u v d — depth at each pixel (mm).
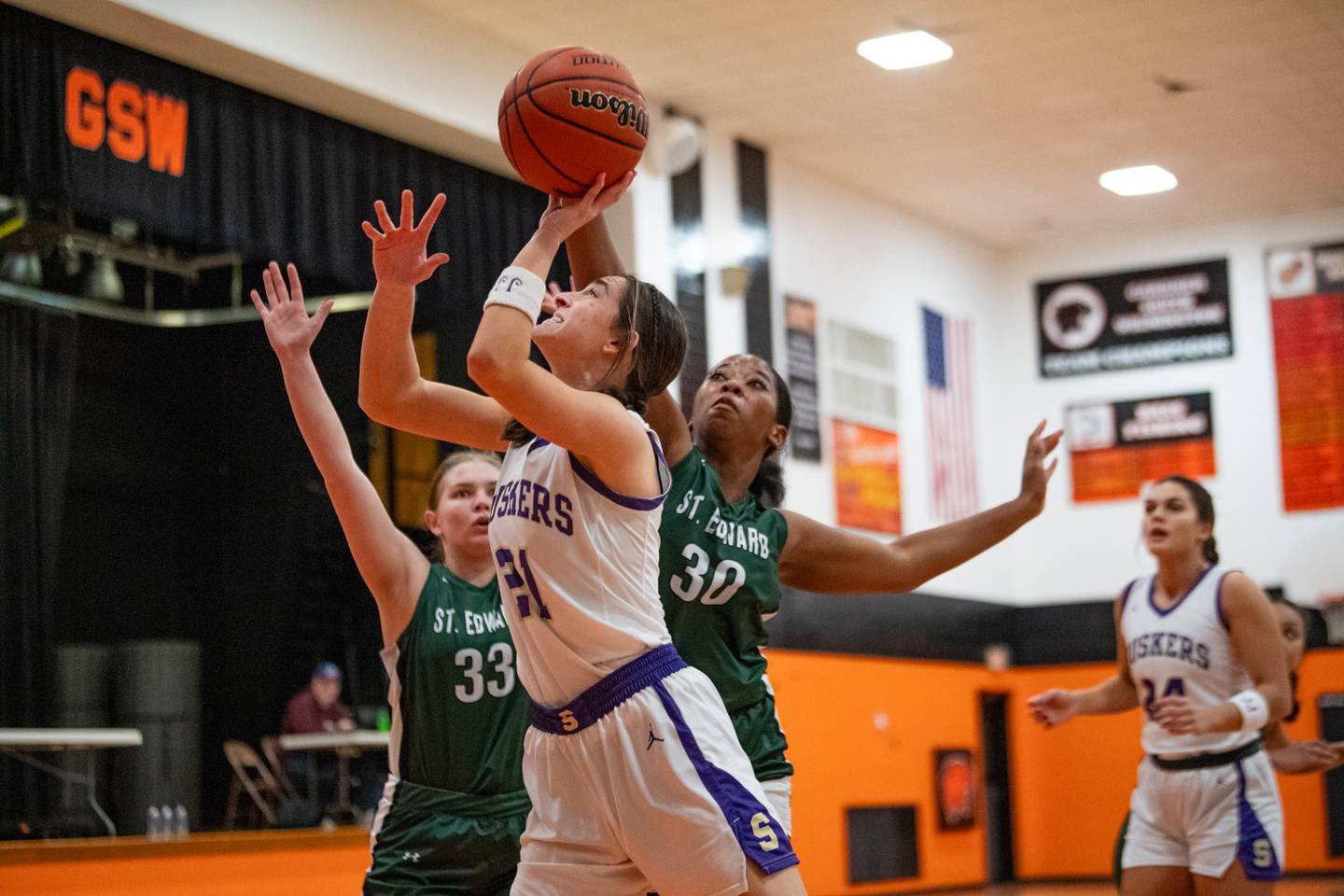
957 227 12508
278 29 7188
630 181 2764
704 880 2482
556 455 2525
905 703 11242
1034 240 12984
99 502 10781
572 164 2707
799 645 10242
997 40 8781
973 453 12508
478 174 8695
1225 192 11758
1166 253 12695
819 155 10680
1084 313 12922
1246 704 4074
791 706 10055
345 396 10867
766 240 10305
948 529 3410
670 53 8781
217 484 11469
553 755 2592
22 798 8461
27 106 6418
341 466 3230
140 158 6848
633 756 2504
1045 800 12562
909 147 10578
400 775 3350
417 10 7941
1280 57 9164
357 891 6348
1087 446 12781
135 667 10016
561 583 2506
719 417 3209
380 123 8016
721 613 2980
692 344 9469
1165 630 4395
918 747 11336
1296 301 12250
